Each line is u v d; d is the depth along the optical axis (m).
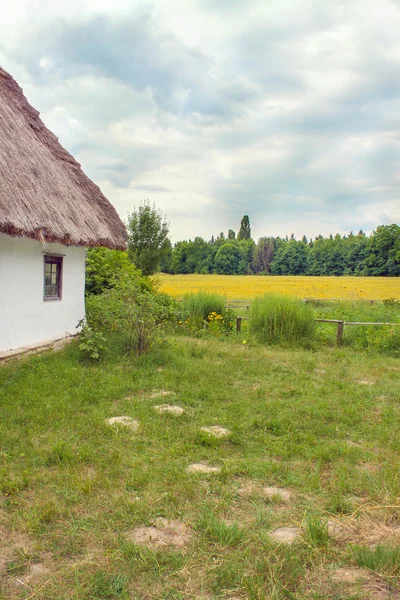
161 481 3.76
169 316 11.93
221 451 4.44
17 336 7.85
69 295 9.81
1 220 6.28
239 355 9.05
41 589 2.55
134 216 23.91
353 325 11.92
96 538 3.00
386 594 2.52
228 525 3.14
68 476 3.78
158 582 2.62
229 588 2.57
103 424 4.94
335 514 3.35
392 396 6.50
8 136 8.36
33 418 5.05
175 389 6.49
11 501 3.42
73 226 8.38
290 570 2.69
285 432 5.01
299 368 8.24
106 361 7.84
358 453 4.44
